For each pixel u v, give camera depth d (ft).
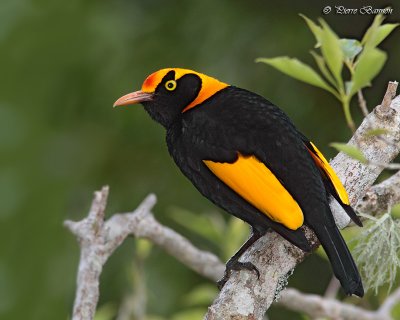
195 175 29.73
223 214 50.65
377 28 27.68
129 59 50.31
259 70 50.21
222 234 36.86
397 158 48.44
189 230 51.19
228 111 29.32
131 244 48.73
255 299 26.76
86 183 49.47
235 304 26.58
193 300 36.99
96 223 30.99
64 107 49.29
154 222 35.14
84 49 49.85
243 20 50.85
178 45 50.62
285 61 28.37
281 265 27.32
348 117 28.48
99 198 31.01
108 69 50.06
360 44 28.27
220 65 50.14
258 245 27.76
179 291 48.19
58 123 49.01
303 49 50.21
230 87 30.83
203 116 29.55
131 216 31.76
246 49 50.31
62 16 49.62
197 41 50.62
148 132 50.65
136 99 32.32
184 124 29.99
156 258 48.65
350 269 26.35
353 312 33.65
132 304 35.47
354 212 26.89
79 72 49.70
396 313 34.19
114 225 34.71
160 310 47.67
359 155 25.12
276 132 28.40
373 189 29.30
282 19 51.31
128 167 50.88
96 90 49.98
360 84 27.99
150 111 32.73
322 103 51.19
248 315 26.53
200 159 29.14
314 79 28.53
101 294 48.67
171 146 30.96
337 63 27.91
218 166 28.40
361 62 27.48
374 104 52.11
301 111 50.93
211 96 30.63
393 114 28.22
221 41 50.49
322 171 28.19
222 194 28.73
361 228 29.96
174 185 50.96
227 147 28.50
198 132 29.30
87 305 30.30
